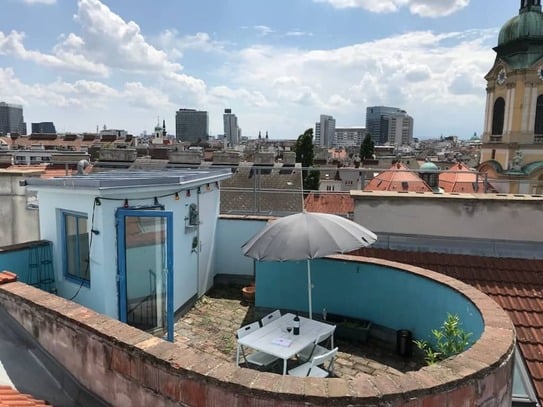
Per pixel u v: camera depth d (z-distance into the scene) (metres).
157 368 3.18
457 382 2.85
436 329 5.30
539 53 41.56
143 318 6.57
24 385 3.88
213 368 2.99
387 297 6.11
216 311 7.64
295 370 4.96
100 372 3.67
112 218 6.11
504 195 7.72
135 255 6.46
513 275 6.76
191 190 7.67
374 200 7.83
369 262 6.31
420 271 5.73
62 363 4.12
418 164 47.00
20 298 4.62
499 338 3.50
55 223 6.66
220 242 9.09
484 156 47.25
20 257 6.40
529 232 7.35
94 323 3.83
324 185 41.66
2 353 4.30
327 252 5.11
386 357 5.81
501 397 3.21
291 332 5.35
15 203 10.26
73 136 71.75
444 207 7.60
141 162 18.47
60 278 6.71
